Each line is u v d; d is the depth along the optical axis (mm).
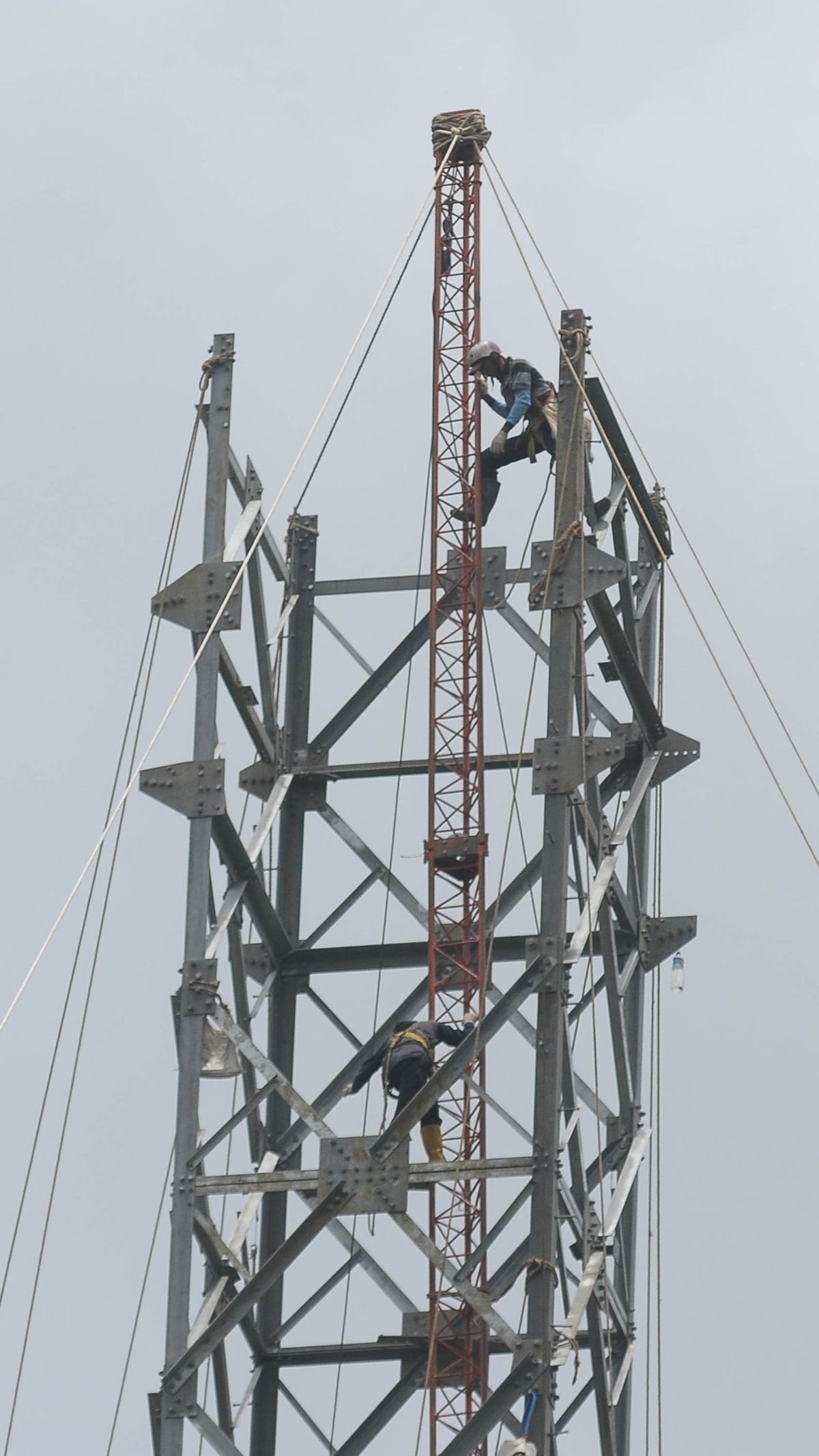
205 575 136875
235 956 137875
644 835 145125
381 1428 135500
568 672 133250
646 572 148750
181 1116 130625
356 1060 142500
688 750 143625
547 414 147750
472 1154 136375
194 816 133750
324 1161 129500
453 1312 135000
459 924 142500
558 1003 128625
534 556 135250
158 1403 127750
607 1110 137250
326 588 151500
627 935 143125
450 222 157000
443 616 149250
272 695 146625
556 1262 128375
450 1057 129375
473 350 151125
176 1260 128875
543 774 131625
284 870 147875
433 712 147125
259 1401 140000
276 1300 141750
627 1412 137375
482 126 157375
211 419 138875
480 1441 124938
